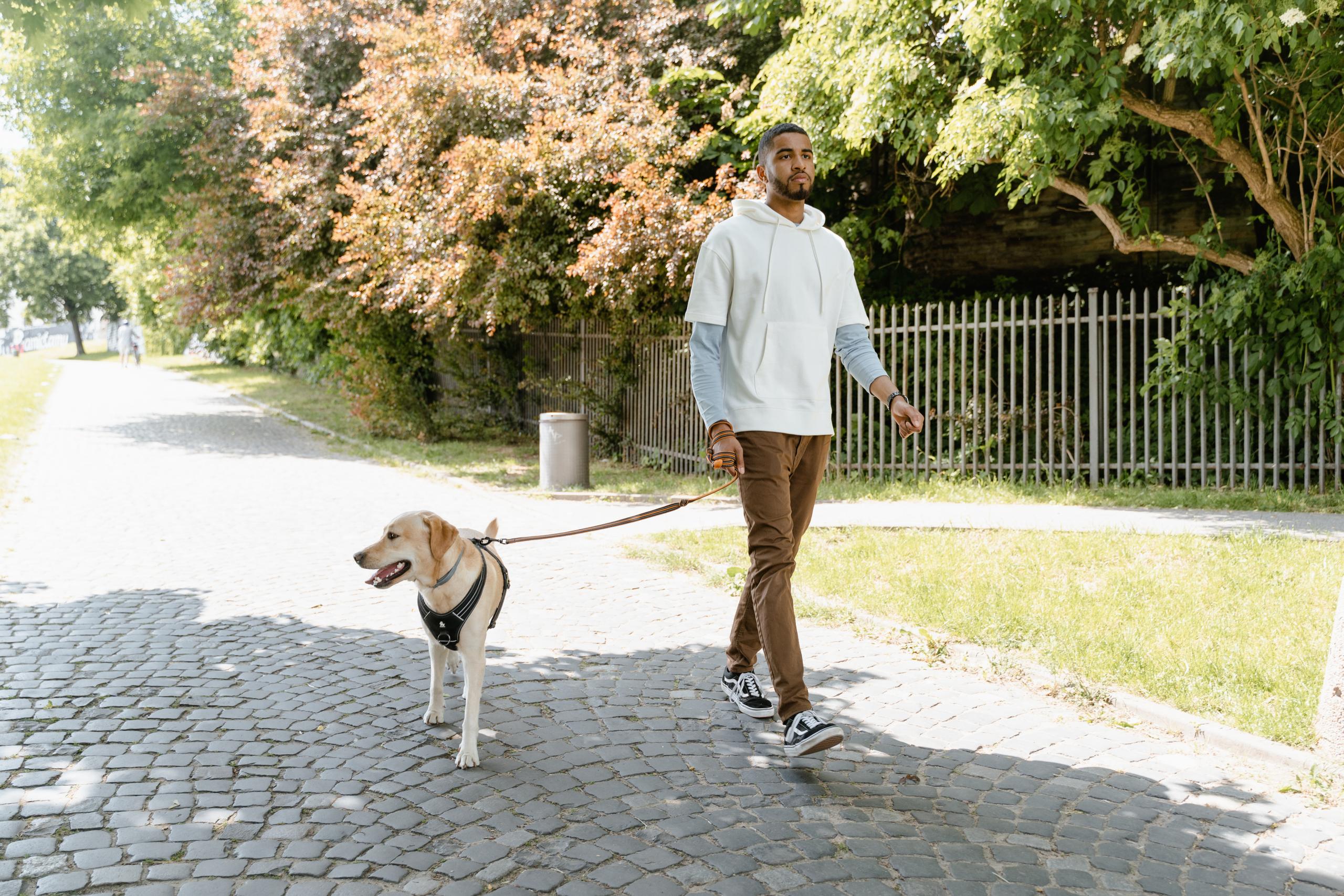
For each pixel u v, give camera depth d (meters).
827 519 9.34
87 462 14.09
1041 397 11.61
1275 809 3.83
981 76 10.92
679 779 4.04
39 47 8.30
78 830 3.52
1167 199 14.03
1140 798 3.92
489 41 15.95
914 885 3.22
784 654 4.10
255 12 18.31
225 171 18.27
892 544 8.13
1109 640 5.56
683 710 4.83
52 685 5.04
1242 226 13.55
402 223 14.03
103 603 6.68
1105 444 10.95
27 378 31.44
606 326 14.97
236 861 3.32
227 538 8.98
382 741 4.39
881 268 14.88
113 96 21.62
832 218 14.73
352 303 16.38
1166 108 10.40
